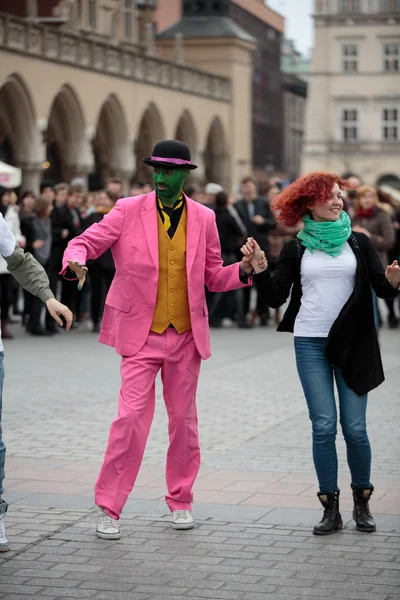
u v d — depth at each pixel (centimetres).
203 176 6406
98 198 2148
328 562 665
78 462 943
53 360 1655
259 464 941
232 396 1317
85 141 4894
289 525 747
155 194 749
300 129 12012
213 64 6962
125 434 725
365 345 743
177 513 742
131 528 739
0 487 689
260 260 736
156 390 1351
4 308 1961
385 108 8219
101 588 621
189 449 748
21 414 1182
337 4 8194
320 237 742
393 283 734
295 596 607
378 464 940
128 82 5278
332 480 734
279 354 1747
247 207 2120
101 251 741
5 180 2681
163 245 742
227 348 1833
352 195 2028
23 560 668
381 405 1248
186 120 6222
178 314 745
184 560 670
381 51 8169
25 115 4362
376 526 744
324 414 736
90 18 5831
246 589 618
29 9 4544
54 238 2022
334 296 741
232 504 802
